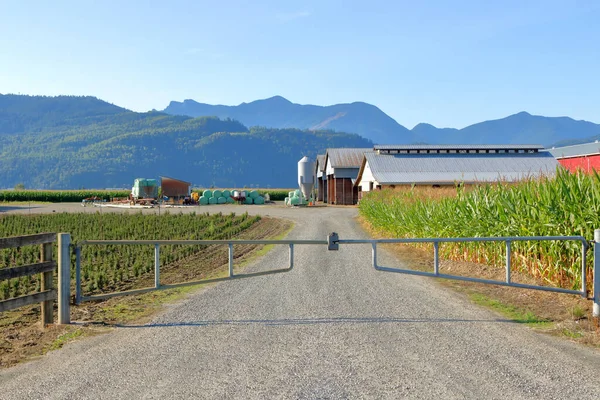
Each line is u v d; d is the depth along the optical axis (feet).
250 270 45.27
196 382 17.99
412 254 55.21
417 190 79.56
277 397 16.55
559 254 34.24
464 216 47.98
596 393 16.74
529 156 186.29
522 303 30.83
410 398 16.37
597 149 168.96
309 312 28.66
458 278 29.86
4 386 17.99
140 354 21.39
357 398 16.39
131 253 57.93
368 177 185.37
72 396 16.93
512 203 41.75
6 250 60.34
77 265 28.25
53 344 23.39
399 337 23.40
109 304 32.68
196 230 89.20
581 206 33.22
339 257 52.65
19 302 25.63
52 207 193.67
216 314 28.63
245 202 226.99
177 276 45.03
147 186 207.00
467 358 20.34
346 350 21.50
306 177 236.63
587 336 23.16
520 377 18.19
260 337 23.70
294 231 86.07
